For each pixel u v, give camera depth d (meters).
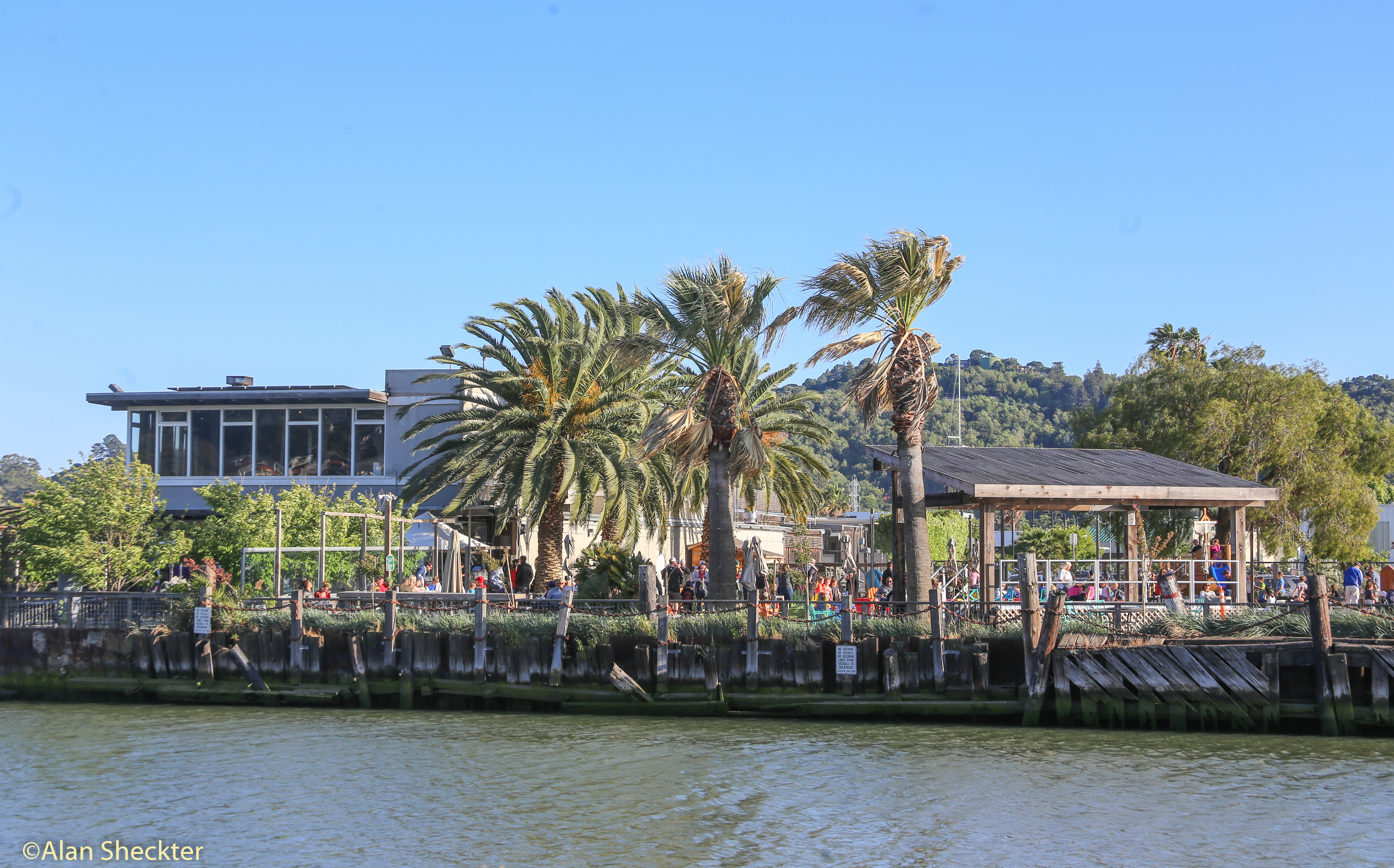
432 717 23.86
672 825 15.34
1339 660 20.66
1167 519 40.59
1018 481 26.02
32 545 34.38
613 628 24.03
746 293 26.94
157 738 21.69
